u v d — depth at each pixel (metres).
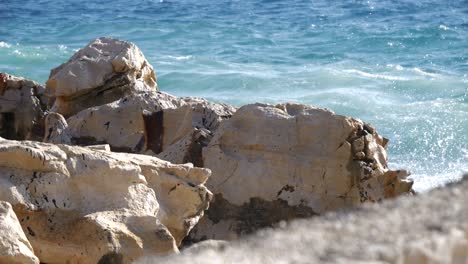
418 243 3.46
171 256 3.69
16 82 21.28
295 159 15.66
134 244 11.73
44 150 12.41
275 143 15.82
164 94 18.48
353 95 34.38
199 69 40.78
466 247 3.45
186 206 13.16
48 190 12.22
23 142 12.85
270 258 3.47
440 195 3.87
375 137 16.22
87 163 12.57
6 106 21.14
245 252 3.55
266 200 15.61
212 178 15.93
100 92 20.31
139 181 12.71
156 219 12.05
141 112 17.89
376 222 3.65
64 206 12.23
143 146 17.78
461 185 3.97
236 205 15.70
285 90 36.09
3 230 11.00
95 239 11.73
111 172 12.56
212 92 36.47
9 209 11.27
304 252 3.48
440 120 30.34
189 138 16.41
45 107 21.20
